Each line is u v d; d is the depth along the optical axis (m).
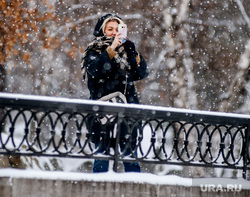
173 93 43.56
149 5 52.12
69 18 49.59
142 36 51.66
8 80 48.34
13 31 40.72
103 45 18.03
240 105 50.62
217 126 18.30
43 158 33.53
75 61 53.00
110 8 52.94
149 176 17.19
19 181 16.06
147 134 29.08
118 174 16.92
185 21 45.38
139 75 18.41
